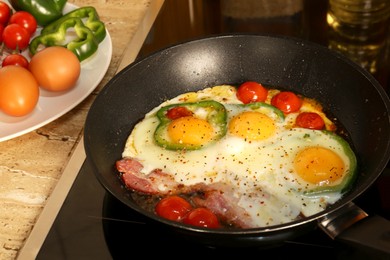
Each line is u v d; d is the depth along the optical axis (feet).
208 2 3.08
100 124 2.42
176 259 2.16
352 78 2.47
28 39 2.94
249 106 2.54
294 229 1.99
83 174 2.40
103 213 2.29
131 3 3.18
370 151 2.31
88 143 2.25
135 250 2.19
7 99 2.56
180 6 3.05
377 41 2.83
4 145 2.59
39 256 2.19
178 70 2.63
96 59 2.86
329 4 3.01
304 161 2.33
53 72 2.66
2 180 2.47
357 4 2.98
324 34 2.87
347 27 2.90
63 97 2.71
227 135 2.44
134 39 2.89
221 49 2.64
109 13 3.14
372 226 1.99
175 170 2.37
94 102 2.40
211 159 2.39
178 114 2.53
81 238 2.23
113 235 2.23
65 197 2.34
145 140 2.48
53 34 2.92
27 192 2.43
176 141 2.44
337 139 2.40
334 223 2.01
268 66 2.63
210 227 2.10
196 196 2.30
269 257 2.15
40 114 2.64
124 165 2.39
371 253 1.96
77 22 2.91
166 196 2.31
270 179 2.32
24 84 2.57
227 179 2.34
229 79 2.67
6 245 2.27
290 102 2.51
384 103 2.30
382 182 2.29
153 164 2.40
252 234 1.96
